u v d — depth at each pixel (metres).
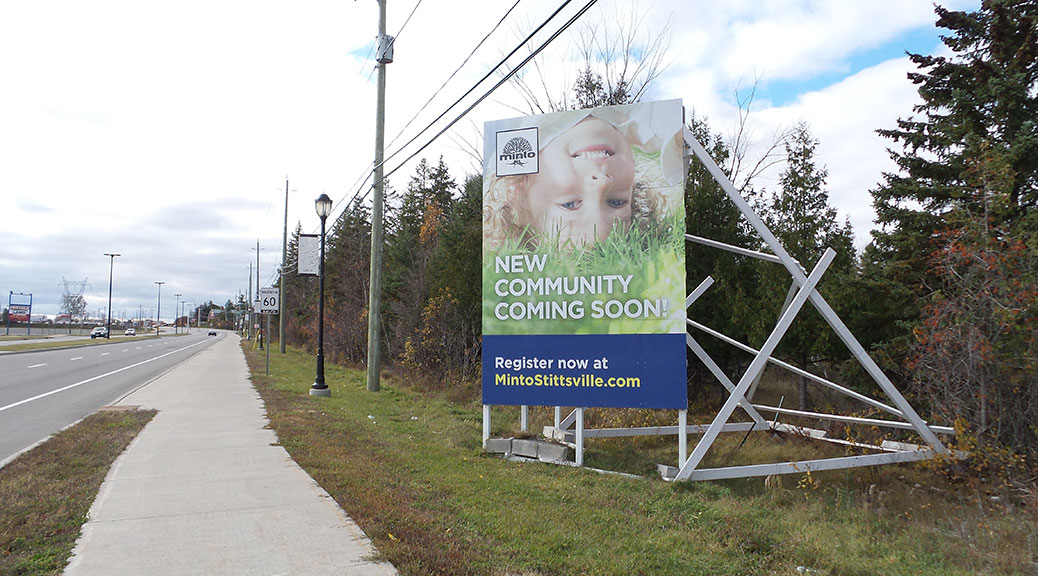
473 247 19.30
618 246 8.29
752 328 12.53
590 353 8.32
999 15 10.80
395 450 8.93
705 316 13.96
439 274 21.25
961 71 11.61
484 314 8.91
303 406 13.67
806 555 5.04
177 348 51.53
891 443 8.81
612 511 6.17
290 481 6.82
